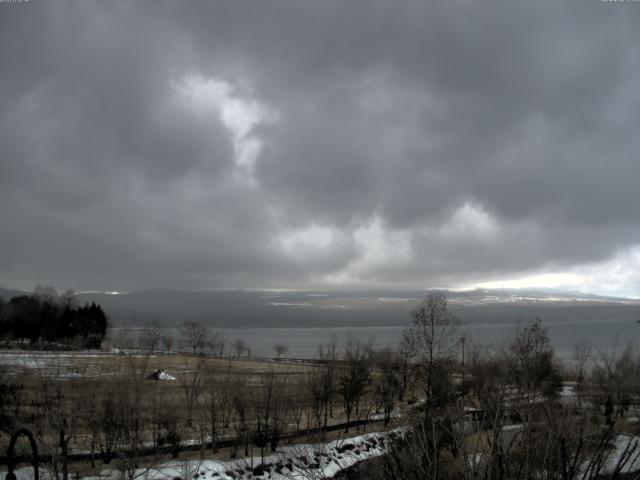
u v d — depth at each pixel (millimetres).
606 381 56250
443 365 47938
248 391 52250
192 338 151000
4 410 29953
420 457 13617
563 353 116375
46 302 119812
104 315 140500
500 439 12117
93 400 34844
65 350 64375
